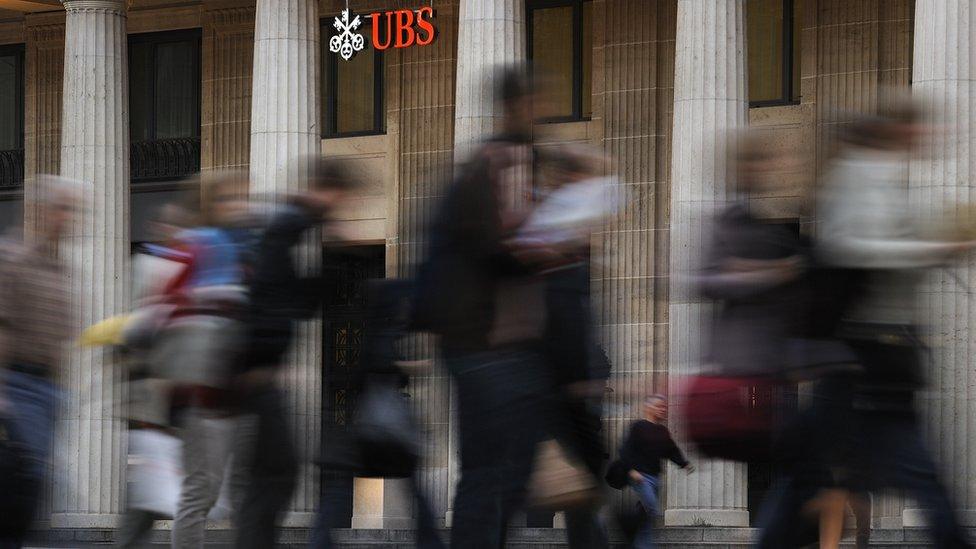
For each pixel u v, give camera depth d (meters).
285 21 48.16
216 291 16.62
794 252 13.37
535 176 13.79
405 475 16.75
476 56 45.41
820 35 48.66
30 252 16.39
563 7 52.09
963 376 38.12
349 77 54.97
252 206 16.81
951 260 13.10
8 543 16.08
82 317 50.28
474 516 13.10
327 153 54.97
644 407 27.72
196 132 57.19
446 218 13.27
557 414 13.99
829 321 13.24
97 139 50.91
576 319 14.03
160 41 57.75
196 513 18.45
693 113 43.59
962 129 40.22
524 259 13.23
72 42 51.19
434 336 13.64
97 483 48.91
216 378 16.61
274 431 16.48
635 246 50.19
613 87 50.91
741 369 13.38
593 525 14.41
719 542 40.00
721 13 43.69
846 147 13.27
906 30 47.72
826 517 13.45
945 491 13.20
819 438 13.33
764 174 13.90
